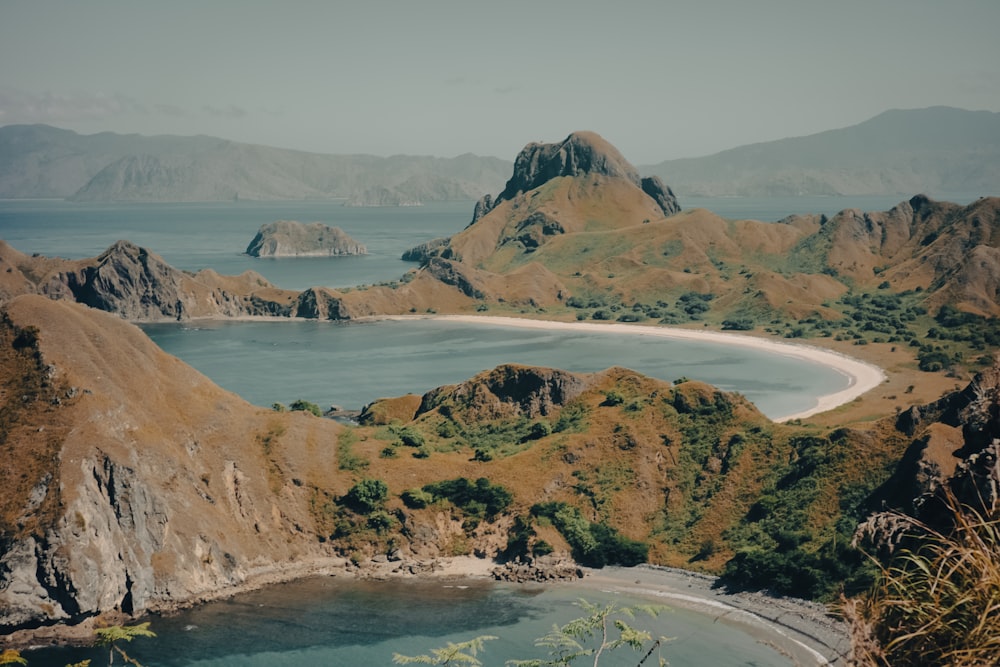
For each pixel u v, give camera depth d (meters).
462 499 140.75
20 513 112.88
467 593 121.69
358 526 135.88
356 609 116.31
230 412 145.50
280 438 144.88
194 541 122.44
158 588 115.94
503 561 132.50
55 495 114.12
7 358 128.88
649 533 138.88
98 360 132.88
